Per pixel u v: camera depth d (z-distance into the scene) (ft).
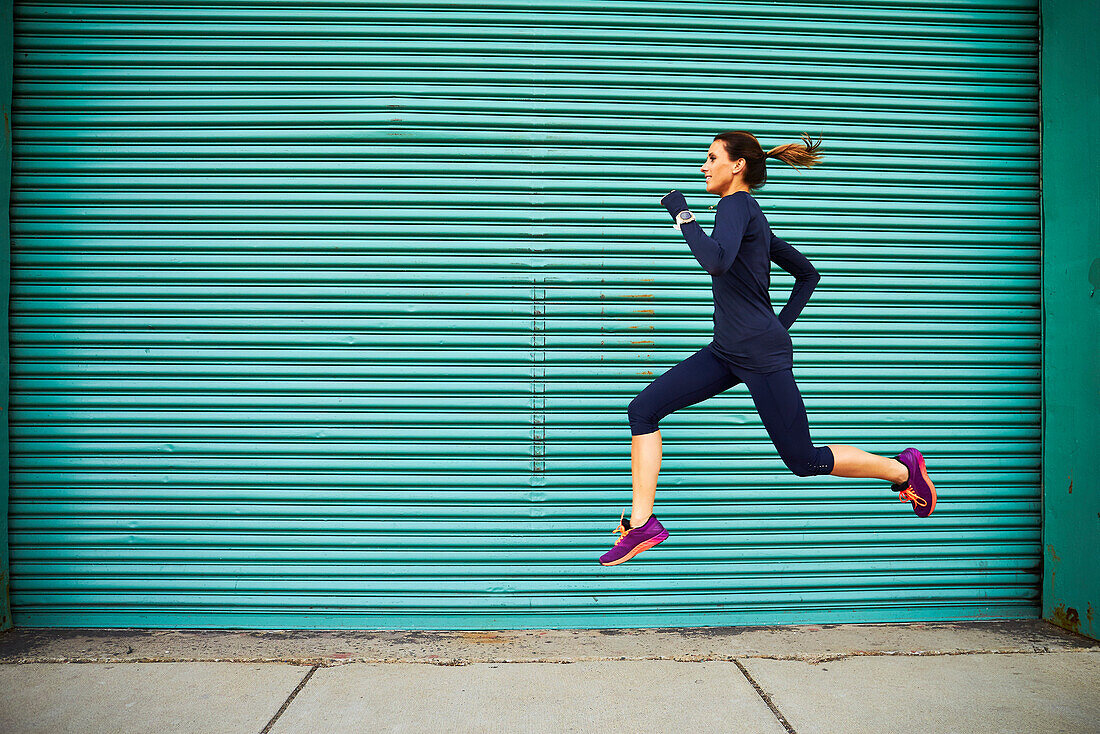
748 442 12.94
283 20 12.64
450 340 12.69
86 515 12.60
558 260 12.76
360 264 12.67
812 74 13.00
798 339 13.01
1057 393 12.78
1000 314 13.25
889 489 13.03
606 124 12.82
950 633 12.38
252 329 12.64
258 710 9.48
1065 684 10.29
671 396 9.53
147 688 10.13
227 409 12.63
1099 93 12.16
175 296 12.64
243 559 12.63
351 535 12.69
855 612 12.96
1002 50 13.16
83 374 12.57
